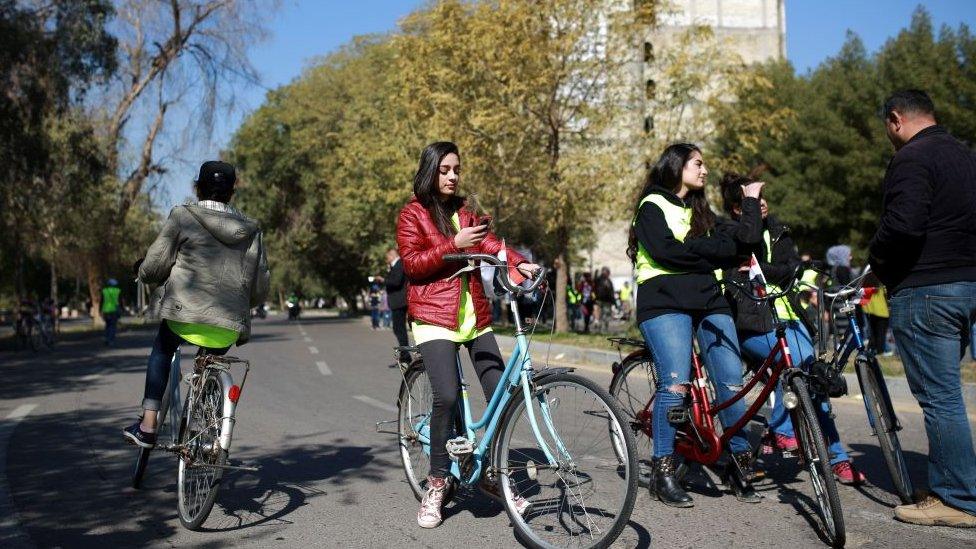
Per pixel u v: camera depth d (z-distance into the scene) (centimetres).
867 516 460
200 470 453
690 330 486
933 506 443
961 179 425
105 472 593
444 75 1959
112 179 3338
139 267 479
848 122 3378
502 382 429
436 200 458
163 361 500
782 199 3516
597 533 379
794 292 544
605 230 2200
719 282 495
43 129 2380
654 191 491
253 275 489
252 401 945
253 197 5200
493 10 1902
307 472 582
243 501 508
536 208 2197
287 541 429
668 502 484
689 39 1909
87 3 2470
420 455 506
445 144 455
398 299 1204
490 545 418
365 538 432
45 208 2802
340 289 5828
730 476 502
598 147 1970
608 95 1953
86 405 961
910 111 443
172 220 473
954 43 3077
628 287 3481
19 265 2891
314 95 4606
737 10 6081
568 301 2836
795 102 3562
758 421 531
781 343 449
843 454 532
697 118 1944
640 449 531
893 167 436
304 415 834
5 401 1018
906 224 421
